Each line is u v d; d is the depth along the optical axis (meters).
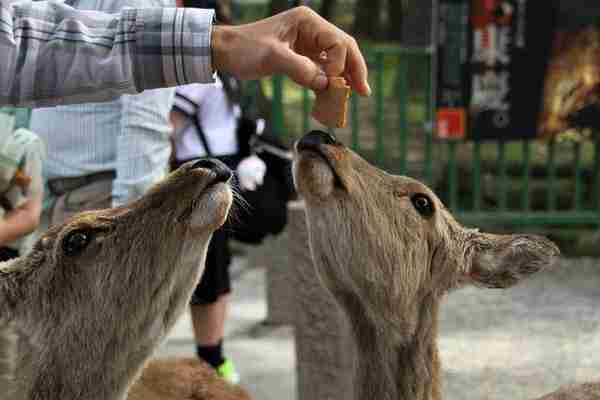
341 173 1.10
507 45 3.09
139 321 0.99
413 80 4.81
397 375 1.20
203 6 2.15
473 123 3.14
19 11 0.97
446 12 3.08
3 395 1.13
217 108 2.05
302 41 1.03
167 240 0.96
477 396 2.14
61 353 1.01
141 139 1.47
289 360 2.41
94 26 0.98
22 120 1.63
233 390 1.47
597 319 2.63
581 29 3.08
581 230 3.41
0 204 1.47
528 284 2.94
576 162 3.23
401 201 1.17
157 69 0.97
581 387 1.39
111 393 1.01
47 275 1.01
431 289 1.23
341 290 1.18
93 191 1.53
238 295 2.96
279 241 2.62
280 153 2.09
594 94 3.12
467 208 3.50
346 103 1.01
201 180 0.95
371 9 6.74
